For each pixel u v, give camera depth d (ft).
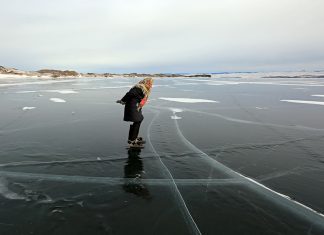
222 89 70.23
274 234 8.64
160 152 16.74
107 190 11.55
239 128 23.50
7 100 42.63
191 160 15.37
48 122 25.58
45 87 75.10
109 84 95.81
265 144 18.62
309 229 8.92
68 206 10.21
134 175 13.16
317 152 16.92
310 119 27.76
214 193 11.40
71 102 40.96
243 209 10.11
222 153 16.66
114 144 18.34
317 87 75.31
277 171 13.83
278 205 10.43
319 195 11.25
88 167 14.14
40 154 16.14
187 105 37.88
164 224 9.11
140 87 17.16
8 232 8.61
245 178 12.96
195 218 9.49
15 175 13.03
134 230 8.77
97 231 8.70
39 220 9.25
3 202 10.45
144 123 25.38
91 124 24.75
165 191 11.51
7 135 20.58
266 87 77.10
